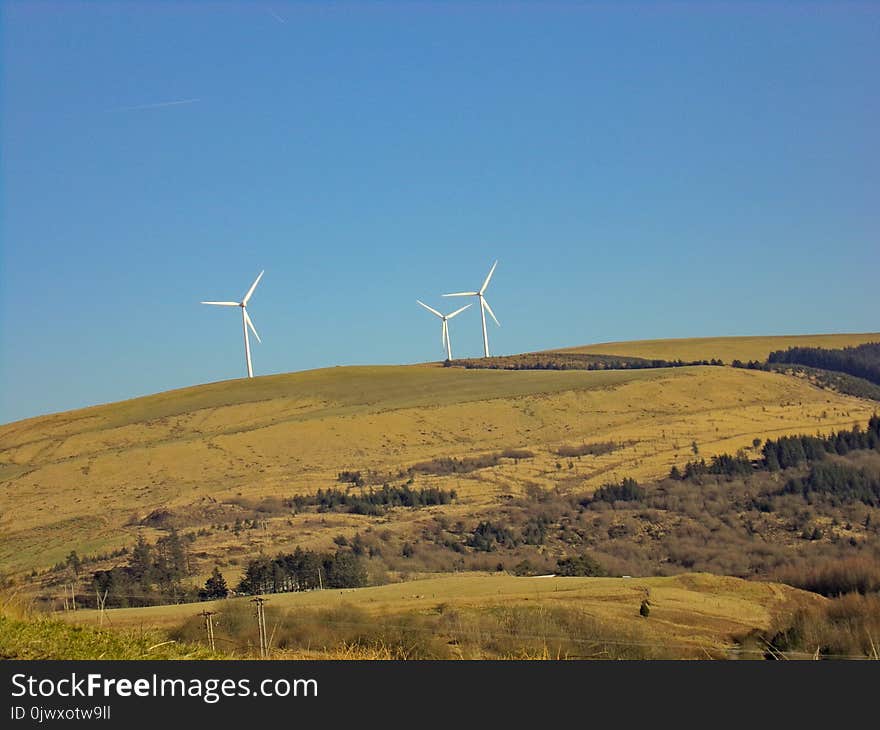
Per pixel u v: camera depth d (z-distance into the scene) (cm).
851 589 5550
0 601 1831
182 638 2755
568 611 3894
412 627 2934
